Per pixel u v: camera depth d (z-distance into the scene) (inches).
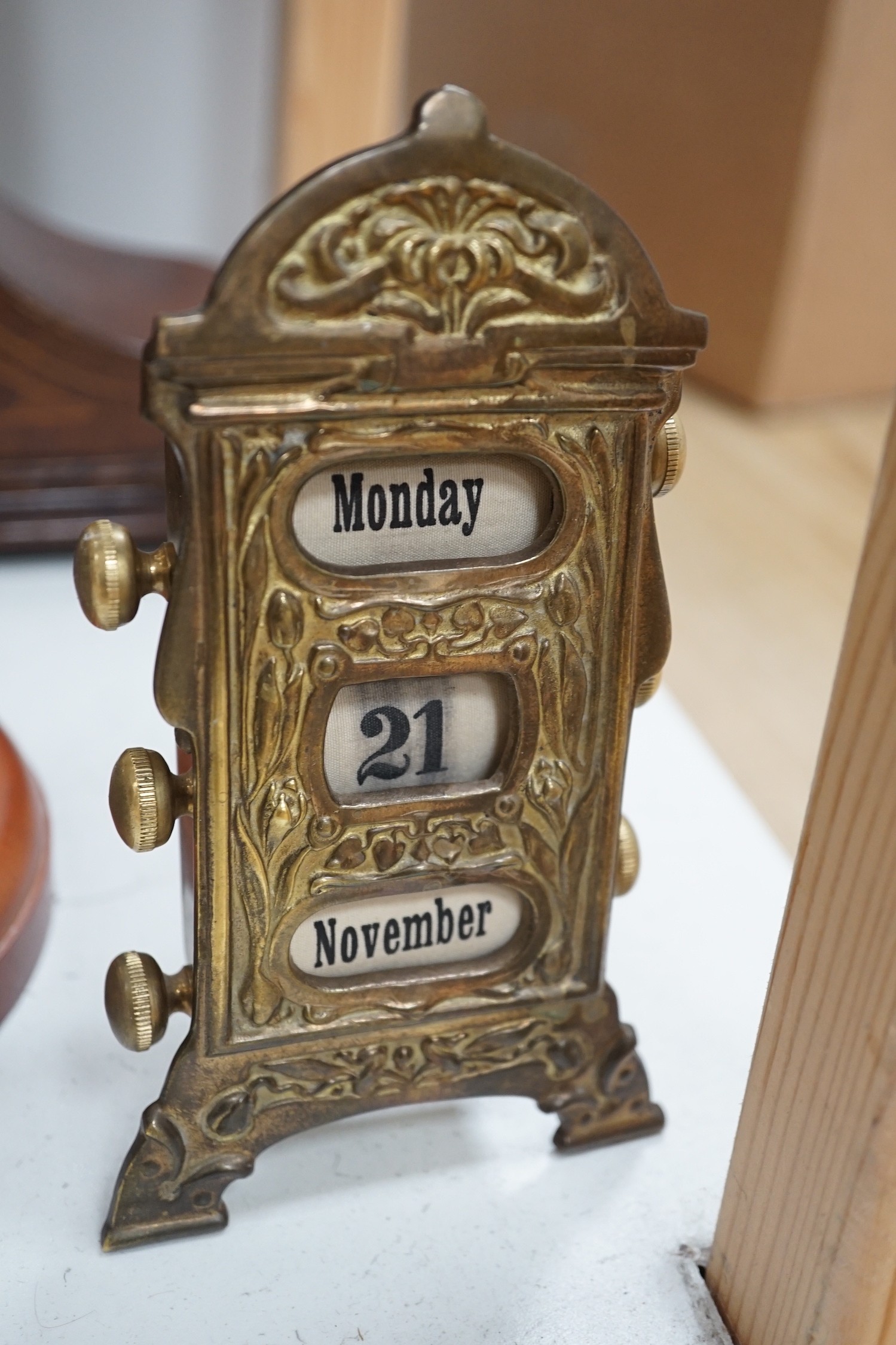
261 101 38.2
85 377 24.5
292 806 15.7
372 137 32.2
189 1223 16.6
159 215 39.7
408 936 16.6
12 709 22.2
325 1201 17.0
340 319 14.6
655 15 33.4
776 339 32.9
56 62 36.3
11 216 31.2
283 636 15.2
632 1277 16.6
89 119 37.4
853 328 33.4
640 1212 17.1
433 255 14.6
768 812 21.9
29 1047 18.0
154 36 36.6
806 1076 15.4
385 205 14.5
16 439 24.6
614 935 19.7
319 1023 16.4
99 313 26.1
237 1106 16.4
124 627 24.5
